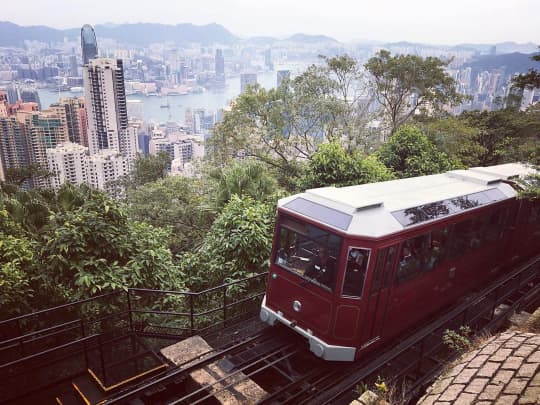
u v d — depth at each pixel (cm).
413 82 2200
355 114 2170
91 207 742
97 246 712
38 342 693
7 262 636
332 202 679
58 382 622
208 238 984
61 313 701
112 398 583
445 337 619
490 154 2075
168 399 629
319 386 654
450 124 1862
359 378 573
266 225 920
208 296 911
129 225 783
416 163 1401
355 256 616
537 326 643
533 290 856
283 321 716
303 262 680
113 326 750
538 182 915
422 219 702
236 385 612
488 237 898
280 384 702
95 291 659
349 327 632
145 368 641
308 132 2183
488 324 743
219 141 2103
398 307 701
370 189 787
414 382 631
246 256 890
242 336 774
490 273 959
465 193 845
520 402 362
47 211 891
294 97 2102
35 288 671
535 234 1077
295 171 2194
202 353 682
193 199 1650
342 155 1195
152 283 772
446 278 803
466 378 430
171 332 812
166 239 970
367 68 2253
